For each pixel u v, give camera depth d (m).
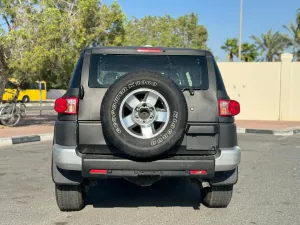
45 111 27.64
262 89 20.80
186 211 5.40
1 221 4.96
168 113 4.39
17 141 12.01
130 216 5.18
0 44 13.35
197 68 4.93
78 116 4.61
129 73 4.44
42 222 4.93
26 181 7.10
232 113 4.73
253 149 11.34
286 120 20.44
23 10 13.94
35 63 13.31
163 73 4.95
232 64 21.16
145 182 4.76
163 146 4.36
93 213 5.30
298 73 20.27
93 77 4.75
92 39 16.42
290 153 10.61
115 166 4.52
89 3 15.15
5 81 14.80
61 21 13.80
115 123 4.35
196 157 4.64
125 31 18.16
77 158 4.54
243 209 5.49
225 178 4.96
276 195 6.24
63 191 5.05
